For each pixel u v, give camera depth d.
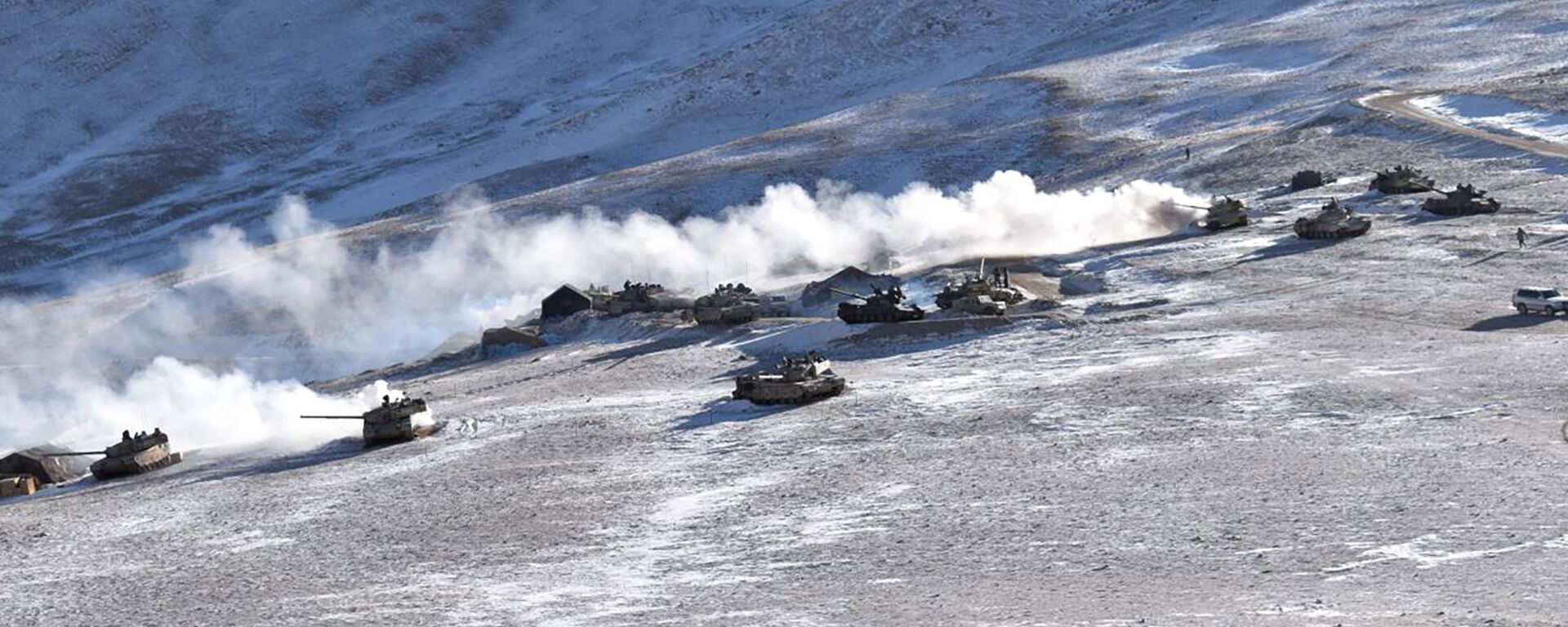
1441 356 186.00
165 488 186.25
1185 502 122.38
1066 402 180.00
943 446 162.25
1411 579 92.38
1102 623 87.25
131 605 118.56
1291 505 117.12
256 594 119.19
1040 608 92.81
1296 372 182.62
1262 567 99.44
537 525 138.75
